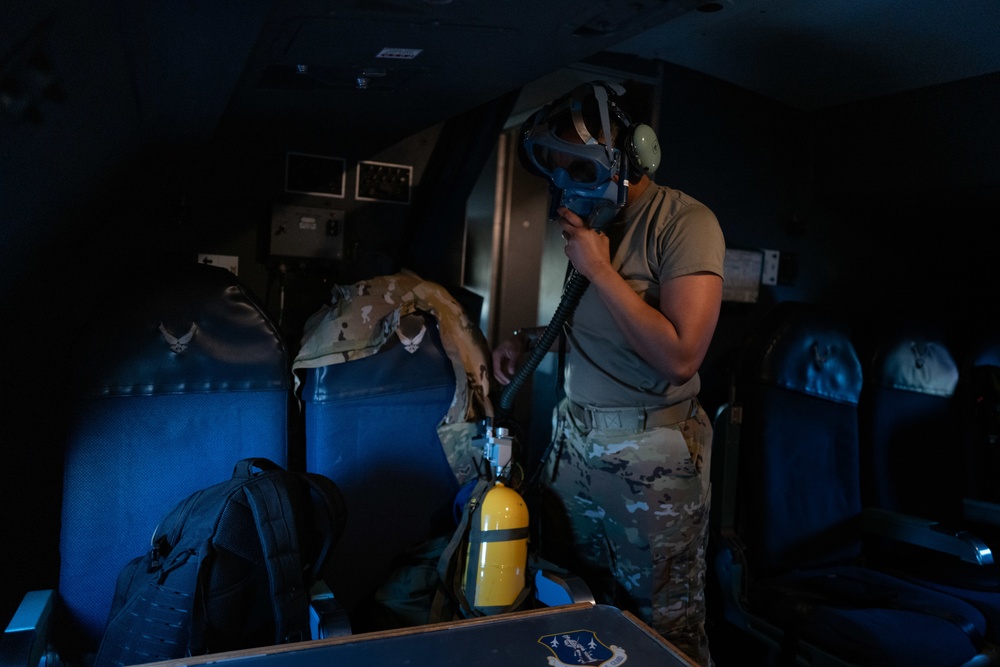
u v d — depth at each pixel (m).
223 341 1.84
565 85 2.68
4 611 1.96
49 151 1.23
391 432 2.03
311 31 1.34
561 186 1.59
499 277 3.80
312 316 2.09
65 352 2.02
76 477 1.71
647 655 1.25
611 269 1.56
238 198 2.23
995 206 2.66
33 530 1.99
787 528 2.33
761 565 2.30
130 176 2.00
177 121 1.71
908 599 2.08
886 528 2.40
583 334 1.82
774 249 2.93
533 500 2.03
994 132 2.40
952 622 1.95
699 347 1.54
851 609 1.99
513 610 1.66
